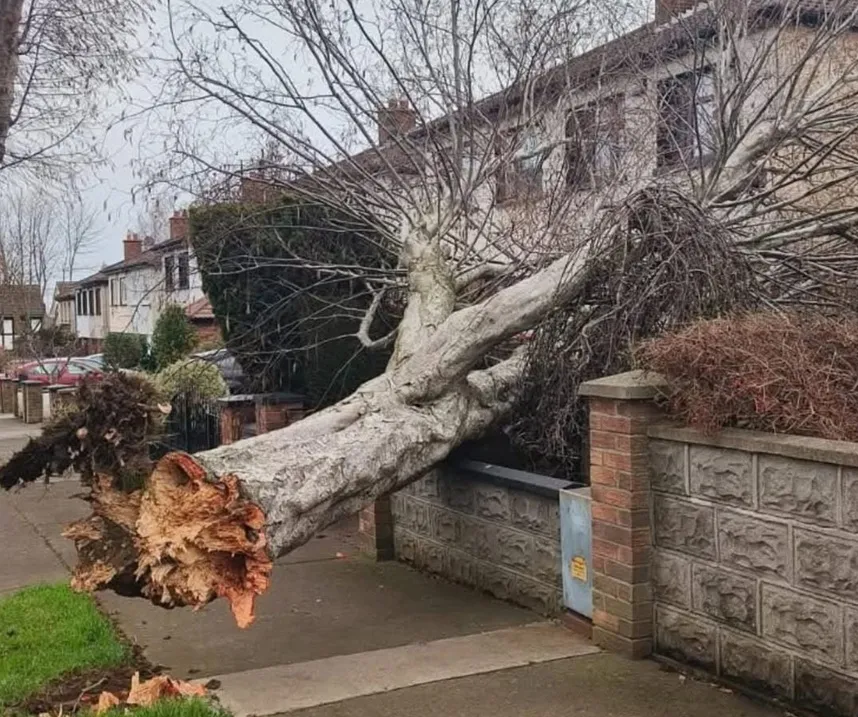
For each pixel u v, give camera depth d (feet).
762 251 22.82
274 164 26.17
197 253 33.60
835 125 25.32
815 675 13.92
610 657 17.26
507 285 27.07
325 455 18.20
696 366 16.17
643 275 19.69
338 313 33.99
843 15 26.23
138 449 15.21
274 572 25.32
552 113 27.17
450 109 25.90
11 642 18.84
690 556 16.28
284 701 15.61
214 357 37.27
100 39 34.91
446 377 21.29
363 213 27.63
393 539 26.73
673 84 27.91
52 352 113.70
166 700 14.76
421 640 18.98
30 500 37.45
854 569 13.17
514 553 21.50
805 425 14.66
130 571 15.11
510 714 14.74
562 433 21.39
